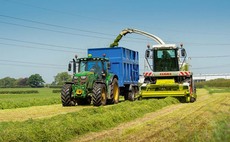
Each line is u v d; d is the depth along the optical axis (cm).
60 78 14875
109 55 2259
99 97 1881
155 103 1781
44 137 916
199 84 8975
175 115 1362
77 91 1933
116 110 1384
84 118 1168
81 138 953
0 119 1366
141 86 2173
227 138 810
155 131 968
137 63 2631
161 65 2292
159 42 3036
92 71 2009
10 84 16025
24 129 930
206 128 988
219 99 2342
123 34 3038
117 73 2239
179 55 2277
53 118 1167
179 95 2098
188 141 809
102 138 920
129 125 1155
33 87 12025
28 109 1822
